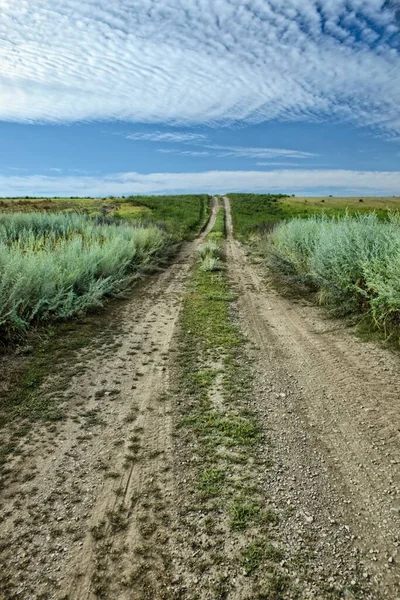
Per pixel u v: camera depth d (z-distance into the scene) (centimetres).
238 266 1453
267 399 445
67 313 711
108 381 489
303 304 877
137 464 332
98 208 3472
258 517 275
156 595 219
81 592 221
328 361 552
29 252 820
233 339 642
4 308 593
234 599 217
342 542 255
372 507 285
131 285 1093
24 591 221
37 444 358
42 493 298
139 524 269
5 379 480
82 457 341
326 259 830
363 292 683
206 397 449
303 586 224
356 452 349
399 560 242
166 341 636
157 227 2283
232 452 348
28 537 258
